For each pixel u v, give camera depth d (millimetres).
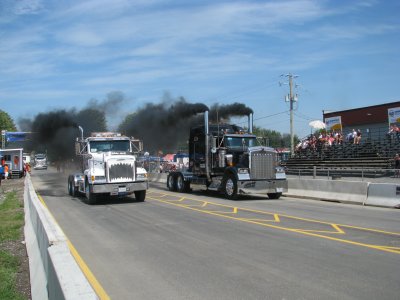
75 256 8969
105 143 20656
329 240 10242
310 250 9148
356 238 10492
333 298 6078
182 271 7676
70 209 17641
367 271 7461
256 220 13703
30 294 7078
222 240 10367
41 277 6488
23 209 18641
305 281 6910
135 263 8336
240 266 7910
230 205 18516
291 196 22922
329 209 16891
